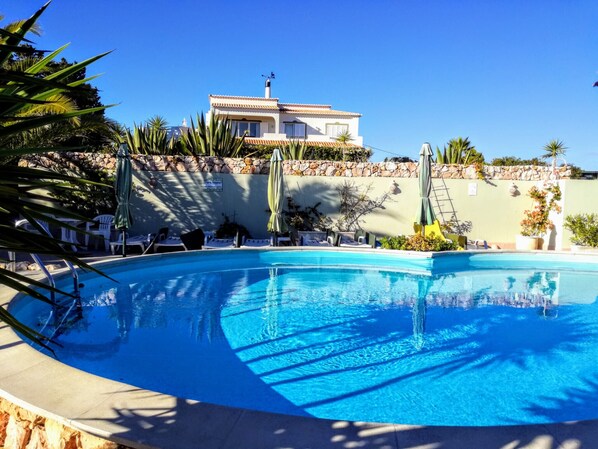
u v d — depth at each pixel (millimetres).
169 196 13906
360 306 7352
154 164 13781
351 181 14680
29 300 6320
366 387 4324
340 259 11836
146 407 2578
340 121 32812
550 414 3871
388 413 3855
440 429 2391
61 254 1936
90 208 12719
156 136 14734
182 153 15141
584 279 9906
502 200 15164
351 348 5371
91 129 10211
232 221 14211
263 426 2395
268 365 4812
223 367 4734
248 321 6402
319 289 8641
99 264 8695
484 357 5133
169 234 13930
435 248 11789
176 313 6730
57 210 1984
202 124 14938
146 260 9836
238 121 31859
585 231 13336
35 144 8500
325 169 14586
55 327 5879
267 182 14367
